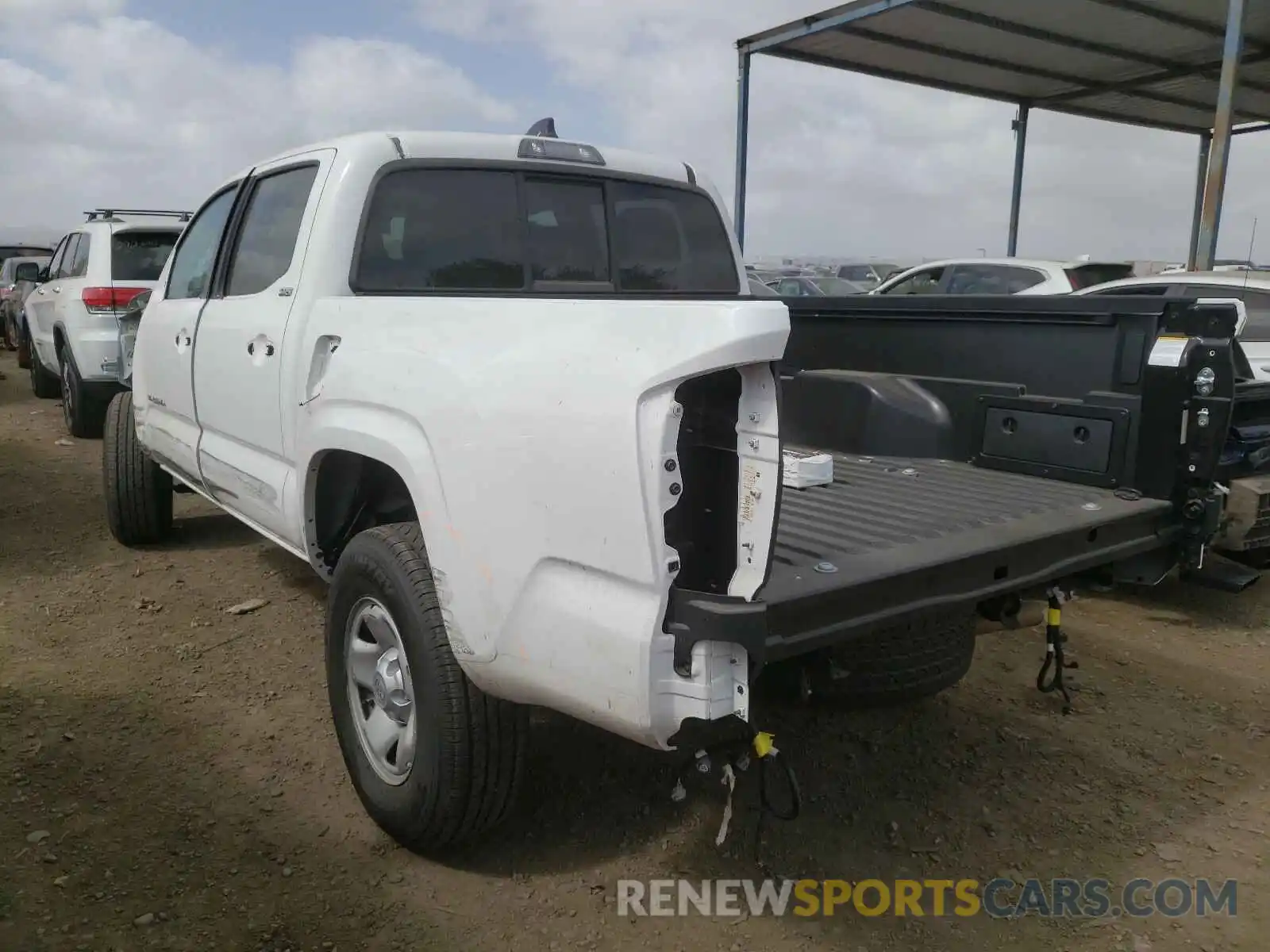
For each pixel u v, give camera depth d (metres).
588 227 3.95
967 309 3.73
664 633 2.10
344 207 3.36
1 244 19.98
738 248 4.57
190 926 2.55
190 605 4.87
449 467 2.48
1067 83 13.92
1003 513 2.99
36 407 11.10
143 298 5.61
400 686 2.80
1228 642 4.68
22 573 5.29
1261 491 4.44
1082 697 4.05
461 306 2.60
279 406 3.43
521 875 2.81
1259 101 14.75
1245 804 3.28
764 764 2.25
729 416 2.13
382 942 2.52
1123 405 3.27
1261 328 6.73
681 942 2.56
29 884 2.69
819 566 2.42
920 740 3.66
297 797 3.18
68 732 3.53
